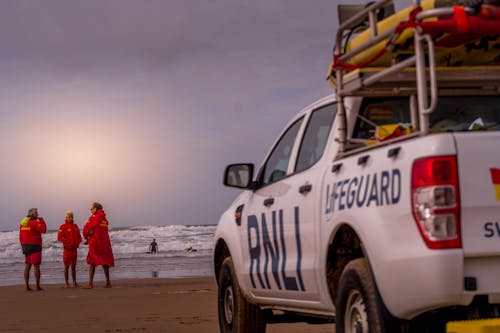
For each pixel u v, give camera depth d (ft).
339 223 17.48
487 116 19.27
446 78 17.78
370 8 16.60
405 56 17.20
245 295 24.50
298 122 22.35
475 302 14.73
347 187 17.30
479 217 14.47
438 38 16.12
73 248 67.77
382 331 15.90
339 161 18.26
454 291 14.32
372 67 18.44
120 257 175.83
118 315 39.45
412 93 18.42
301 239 19.92
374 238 15.81
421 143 14.79
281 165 22.77
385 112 19.24
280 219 21.25
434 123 18.94
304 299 20.39
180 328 32.83
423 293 14.62
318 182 19.08
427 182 14.47
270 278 21.98
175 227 276.82
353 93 18.25
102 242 66.03
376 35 16.80
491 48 17.48
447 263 14.26
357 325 17.07
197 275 89.15
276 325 32.78
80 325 35.42
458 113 19.12
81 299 51.72
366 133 19.13
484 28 15.16
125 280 77.56
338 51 18.40
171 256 175.94
